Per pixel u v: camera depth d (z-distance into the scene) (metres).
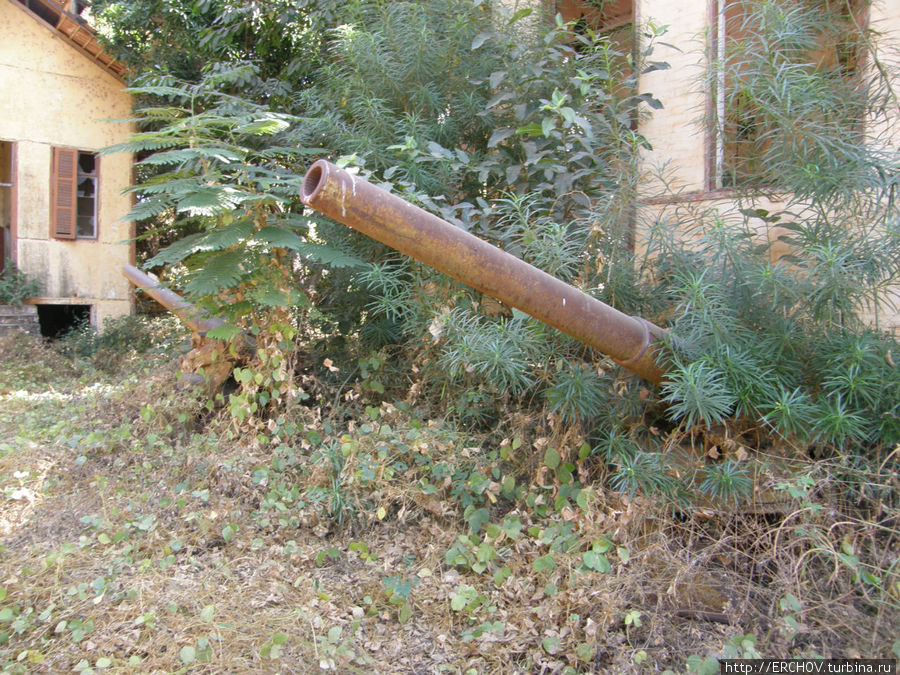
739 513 3.15
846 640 2.60
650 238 4.14
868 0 4.30
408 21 5.71
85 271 11.49
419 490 3.80
